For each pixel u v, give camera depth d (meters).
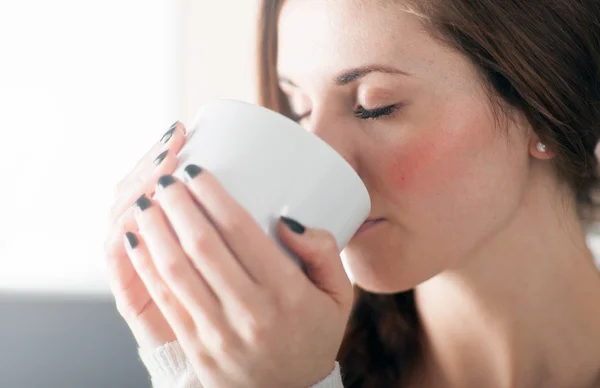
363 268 0.81
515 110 0.79
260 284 0.63
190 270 0.64
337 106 0.77
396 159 0.76
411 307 0.99
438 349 0.94
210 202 0.61
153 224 0.64
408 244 0.79
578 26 0.81
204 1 1.96
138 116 2.06
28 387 1.44
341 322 0.68
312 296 0.65
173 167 0.67
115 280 0.80
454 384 0.93
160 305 0.69
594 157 0.87
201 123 0.68
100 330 1.46
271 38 0.91
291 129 0.64
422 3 0.73
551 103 0.80
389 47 0.74
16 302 1.44
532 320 0.88
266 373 0.67
